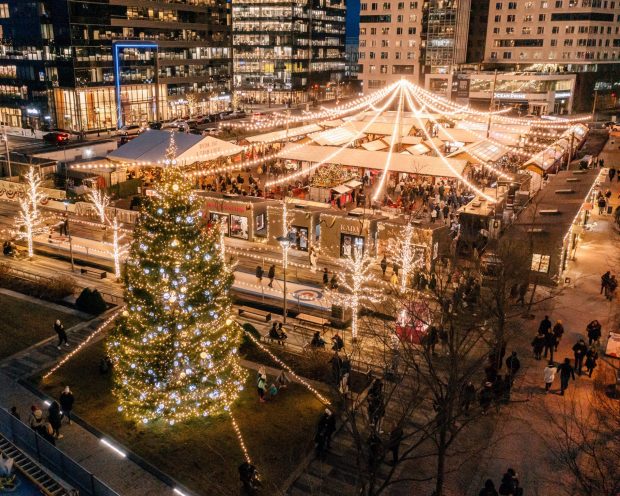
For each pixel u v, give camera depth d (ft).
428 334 67.46
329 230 131.95
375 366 77.20
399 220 126.82
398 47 456.04
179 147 189.06
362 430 67.31
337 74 592.60
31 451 61.72
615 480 48.85
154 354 66.39
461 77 416.87
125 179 193.47
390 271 122.72
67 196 172.96
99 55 321.52
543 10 415.03
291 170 216.54
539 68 425.28
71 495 52.54
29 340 91.30
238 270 124.98
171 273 65.00
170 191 66.18
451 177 172.35
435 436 66.64
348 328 96.02
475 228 125.18
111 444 66.23
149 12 353.10
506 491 53.78
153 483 60.13
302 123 353.51
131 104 348.59
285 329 96.43
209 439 67.51
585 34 409.08
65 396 69.10
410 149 201.36
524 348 88.63
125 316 69.56
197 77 404.16
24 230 148.77
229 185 195.00
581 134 269.44
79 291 111.65
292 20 492.13
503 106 405.39
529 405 73.20
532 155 223.71
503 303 76.23
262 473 61.36
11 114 342.23
